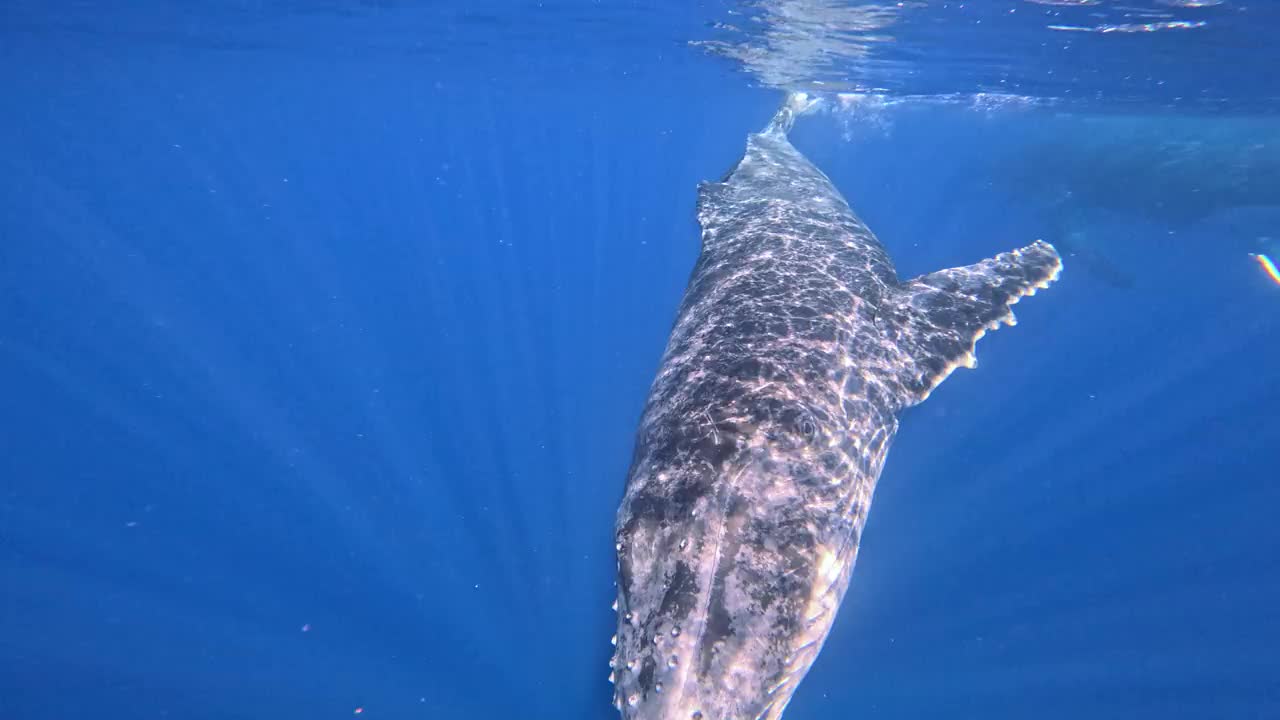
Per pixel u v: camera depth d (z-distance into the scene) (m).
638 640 3.78
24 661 9.42
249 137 54.56
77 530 11.73
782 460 4.50
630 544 4.25
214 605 10.28
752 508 4.19
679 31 16.58
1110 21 11.62
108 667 9.37
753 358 5.30
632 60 21.39
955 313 6.64
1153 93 16.20
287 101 38.72
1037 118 20.66
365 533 11.45
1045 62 14.70
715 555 3.95
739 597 3.80
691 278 7.24
